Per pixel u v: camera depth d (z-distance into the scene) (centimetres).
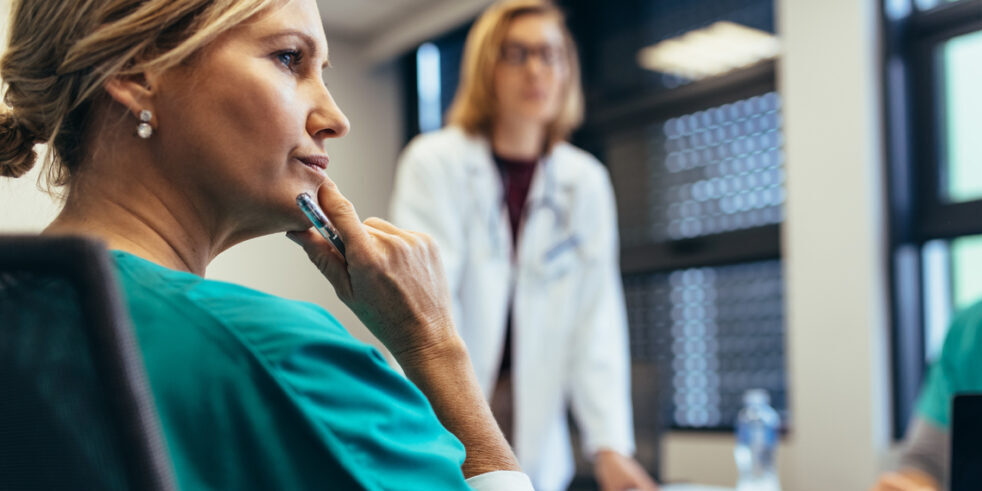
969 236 319
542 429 227
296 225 70
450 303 78
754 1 383
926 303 330
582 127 445
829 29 339
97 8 62
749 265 382
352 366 55
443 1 460
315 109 68
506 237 228
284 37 65
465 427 72
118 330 41
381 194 371
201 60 63
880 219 329
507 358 228
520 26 222
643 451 262
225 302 53
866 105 329
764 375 375
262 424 51
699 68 402
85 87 62
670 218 408
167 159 64
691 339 401
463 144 229
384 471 53
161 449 42
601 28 444
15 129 65
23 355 41
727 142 388
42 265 40
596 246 234
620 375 232
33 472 42
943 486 164
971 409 99
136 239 63
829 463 330
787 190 348
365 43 503
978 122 321
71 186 66
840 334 330
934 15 329
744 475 334
